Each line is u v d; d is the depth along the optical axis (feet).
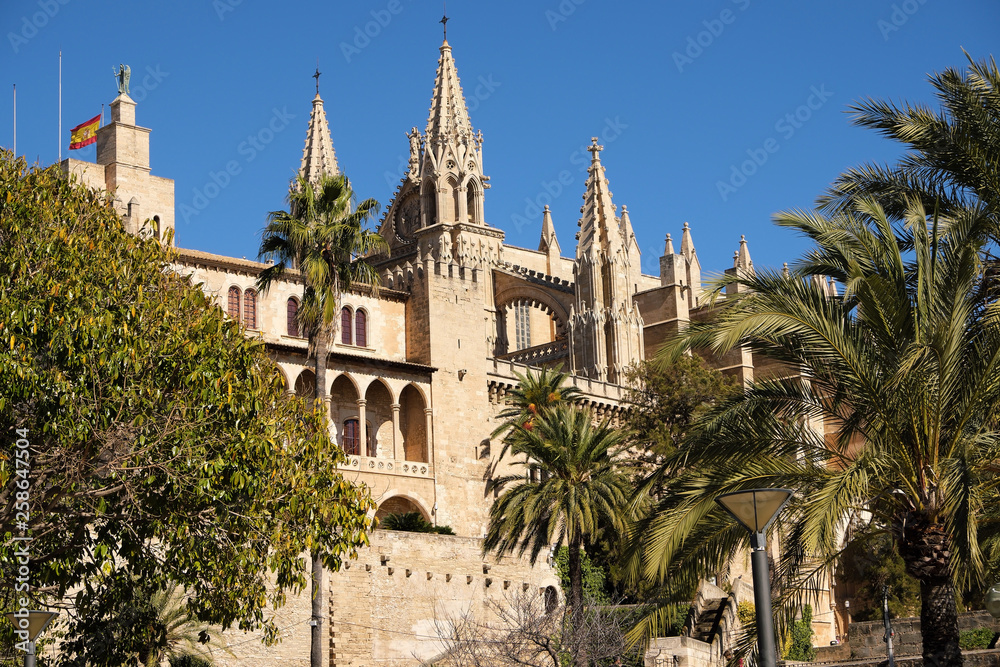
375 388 247.09
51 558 101.30
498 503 182.80
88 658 114.42
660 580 94.63
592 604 164.04
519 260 373.81
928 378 86.17
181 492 101.86
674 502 92.94
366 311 253.03
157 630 132.67
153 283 111.45
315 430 116.26
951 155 99.66
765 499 70.28
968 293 88.38
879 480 87.20
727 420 92.73
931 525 86.22
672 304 310.24
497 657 158.61
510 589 191.52
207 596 108.06
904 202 103.04
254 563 106.01
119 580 108.06
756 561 69.82
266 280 165.68
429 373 250.98
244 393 105.81
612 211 308.40
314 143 357.61
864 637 226.58
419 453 249.14
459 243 321.11
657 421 234.38
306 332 242.17
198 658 146.10
